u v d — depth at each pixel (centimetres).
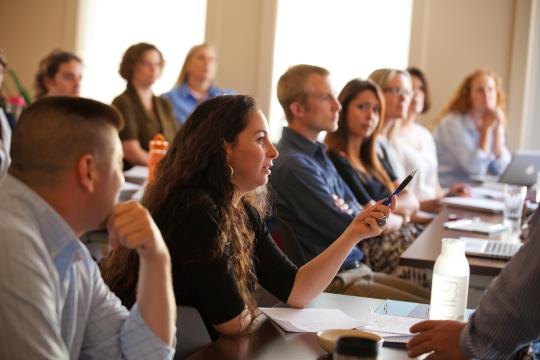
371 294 309
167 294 149
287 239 295
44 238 138
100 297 156
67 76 582
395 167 463
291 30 736
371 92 378
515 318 147
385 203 221
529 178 593
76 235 143
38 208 137
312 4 728
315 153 340
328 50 728
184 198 196
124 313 158
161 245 147
